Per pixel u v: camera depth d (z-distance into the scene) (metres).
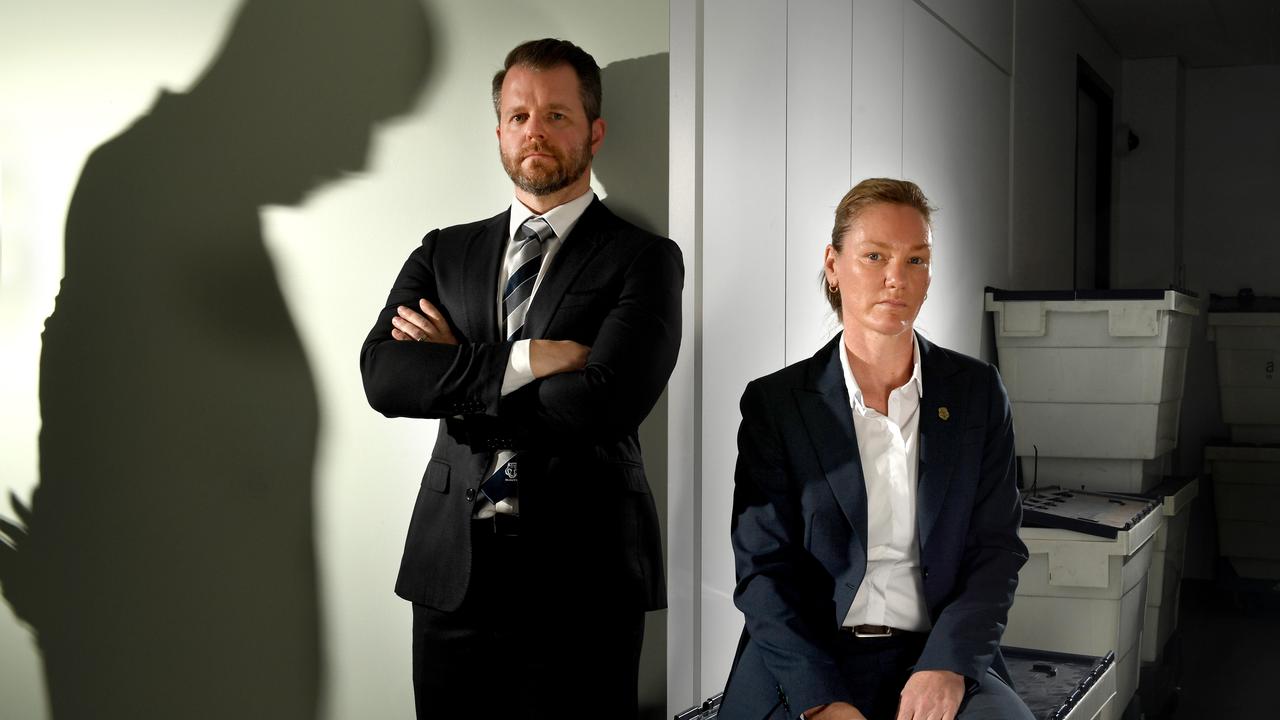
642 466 1.96
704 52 2.29
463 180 2.19
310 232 2.27
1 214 2.43
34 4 2.40
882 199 1.88
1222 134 6.14
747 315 2.53
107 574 2.41
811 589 1.91
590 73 1.96
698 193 2.27
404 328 1.89
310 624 2.29
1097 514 3.61
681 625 2.23
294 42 2.27
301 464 2.29
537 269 1.91
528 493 1.82
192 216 2.33
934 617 1.86
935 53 3.75
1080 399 4.15
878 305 1.86
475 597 1.84
